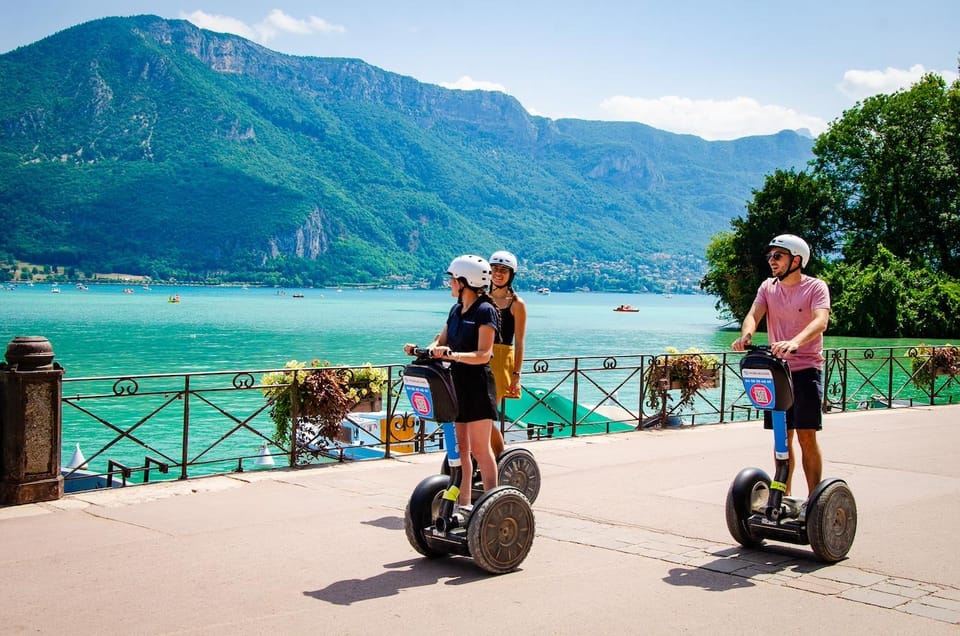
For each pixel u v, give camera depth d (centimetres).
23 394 753
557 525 720
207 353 4819
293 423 977
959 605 533
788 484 636
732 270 6806
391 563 608
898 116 6325
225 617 497
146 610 507
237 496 812
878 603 535
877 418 1445
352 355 4741
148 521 713
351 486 860
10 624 483
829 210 6475
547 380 3419
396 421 1280
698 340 6644
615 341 6544
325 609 513
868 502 816
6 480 762
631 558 628
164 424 2292
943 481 915
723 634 482
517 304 741
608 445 1138
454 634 476
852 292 5984
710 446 1131
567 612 513
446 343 632
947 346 1752
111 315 9225
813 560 625
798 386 640
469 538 576
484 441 625
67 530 681
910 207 6288
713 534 696
